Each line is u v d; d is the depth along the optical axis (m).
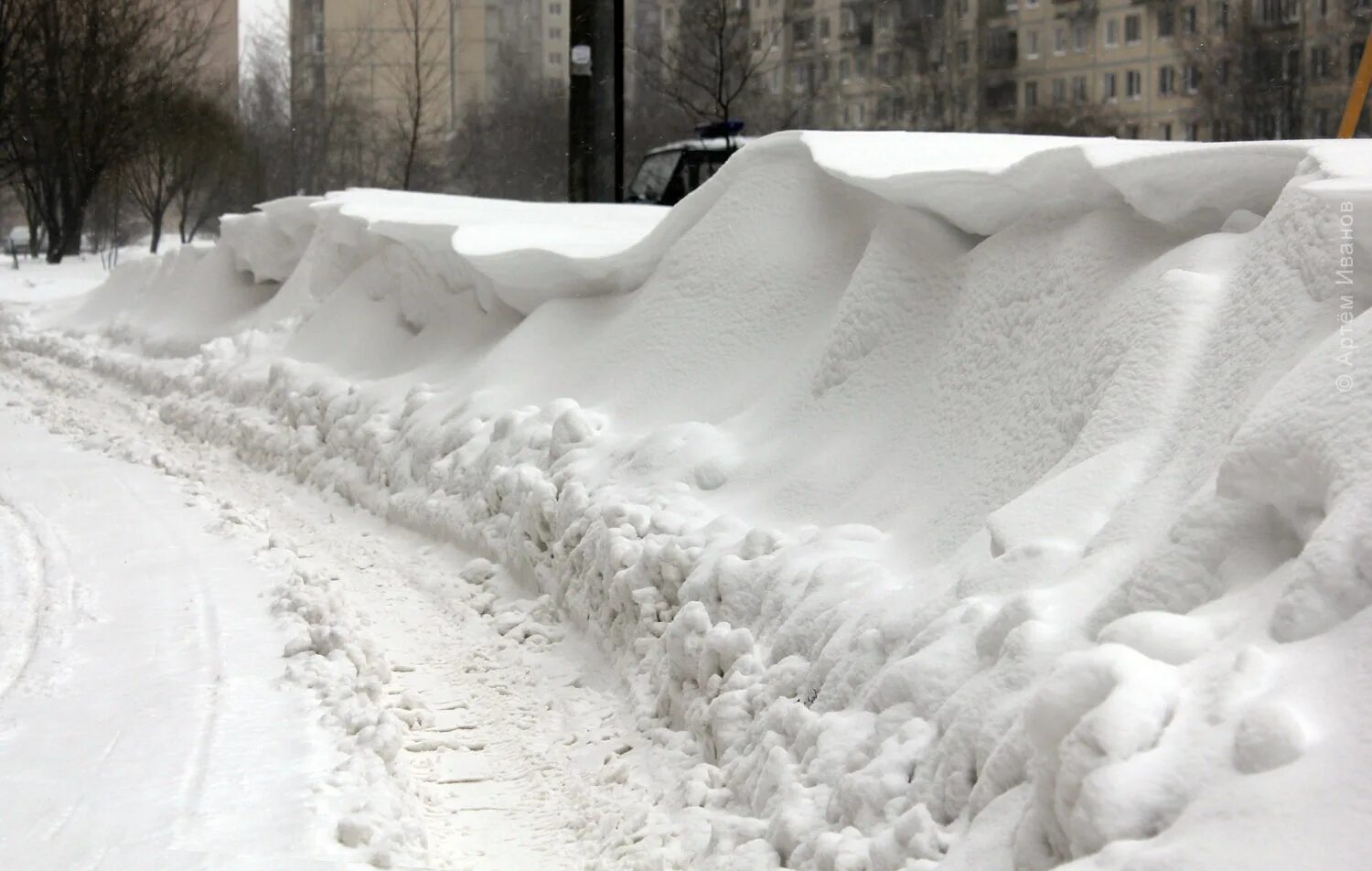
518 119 41.88
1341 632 2.94
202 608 6.94
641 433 7.92
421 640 7.00
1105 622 3.64
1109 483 4.52
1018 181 6.13
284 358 13.10
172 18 40.03
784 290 8.09
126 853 4.20
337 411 10.98
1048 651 3.62
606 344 9.09
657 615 6.06
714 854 4.22
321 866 4.10
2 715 5.45
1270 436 3.46
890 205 7.26
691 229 9.04
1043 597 3.85
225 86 43.16
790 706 4.51
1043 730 3.05
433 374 10.85
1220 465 3.66
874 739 3.99
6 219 58.47
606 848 4.60
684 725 5.38
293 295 15.26
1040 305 5.86
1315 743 2.69
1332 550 3.05
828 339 7.07
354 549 8.82
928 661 4.02
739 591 5.48
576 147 17.11
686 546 6.13
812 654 4.78
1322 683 2.82
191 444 12.78
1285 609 3.05
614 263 9.43
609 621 6.46
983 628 3.93
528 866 4.53
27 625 6.68
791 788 4.08
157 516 9.23
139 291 19.95
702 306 8.49
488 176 40.81
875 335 6.86
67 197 36.56
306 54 49.41
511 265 9.95
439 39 48.22
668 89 27.58
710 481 6.87
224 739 5.16
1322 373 3.50
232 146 39.22
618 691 6.02
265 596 7.18
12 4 35.50
